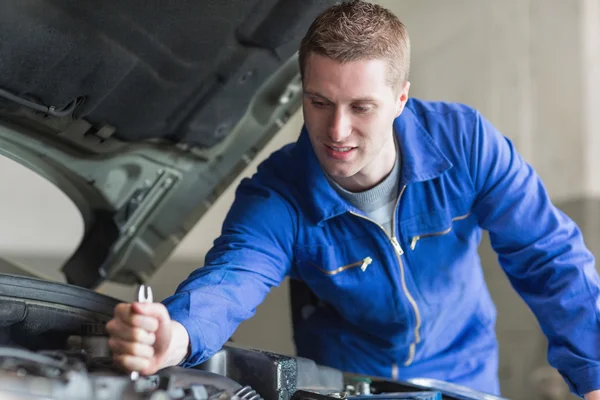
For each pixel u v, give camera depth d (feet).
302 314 5.83
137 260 5.76
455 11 13.74
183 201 5.62
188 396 2.89
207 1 4.24
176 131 5.07
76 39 4.01
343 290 4.90
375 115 3.78
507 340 12.06
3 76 3.99
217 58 4.67
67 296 3.71
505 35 13.35
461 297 5.28
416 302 5.05
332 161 3.94
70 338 3.65
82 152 4.87
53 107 4.34
